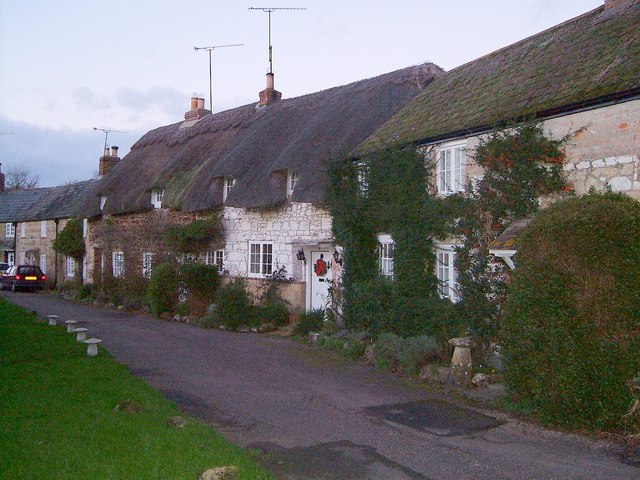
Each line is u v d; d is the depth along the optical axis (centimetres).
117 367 1048
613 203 787
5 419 705
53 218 3669
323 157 1616
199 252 2152
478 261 1122
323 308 1595
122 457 596
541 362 761
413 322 1215
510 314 812
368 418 804
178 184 2242
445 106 1430
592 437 726
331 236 1588
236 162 1967
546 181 1052
